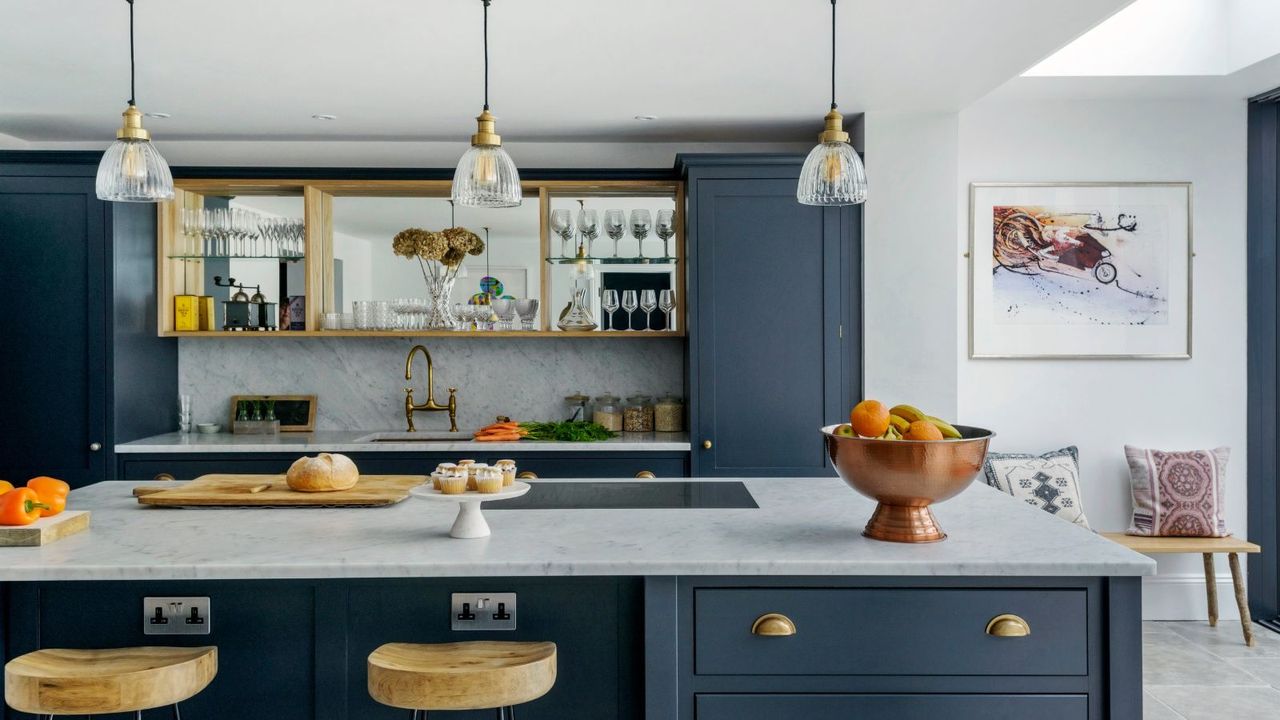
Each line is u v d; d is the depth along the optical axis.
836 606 2.01
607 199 4.70
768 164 4.18
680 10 2.90
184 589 2.08
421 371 4.88
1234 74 4.05
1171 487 4.29
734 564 1.97
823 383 4.20
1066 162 4.52
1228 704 3.48
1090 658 1.99
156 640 2.09
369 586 2.08
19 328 4.18
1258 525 4.50
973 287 4.54
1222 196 4.50
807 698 2.01
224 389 4.84
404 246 4.64
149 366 4.50
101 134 4.50
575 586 2.10
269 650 2.09
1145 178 4.51
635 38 3.15
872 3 2.85
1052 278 4.52
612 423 4.61
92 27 3.00
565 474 4.21
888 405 4.17
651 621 2.01
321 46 3.20
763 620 2.00
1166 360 4.53
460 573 1.96
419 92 3.79
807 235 4.19
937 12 2.92
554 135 4.60
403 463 4.21
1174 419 4.53
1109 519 4.54
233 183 4.52
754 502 2.68
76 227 4.17
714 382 4.20
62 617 2.08
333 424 4.86
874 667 2.01
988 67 3.50
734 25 3.04
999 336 4.54
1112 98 4.46
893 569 1.96
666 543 2.14
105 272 4.16
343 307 4.67
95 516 2.45
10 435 4.19
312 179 4.49
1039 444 4.55
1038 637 1.99
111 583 2.08
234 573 1.94
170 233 4.60
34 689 1.74
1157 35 4.08
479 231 4.67
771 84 3.72
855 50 3.29
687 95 3.87
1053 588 1.99
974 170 4.54
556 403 4.87
